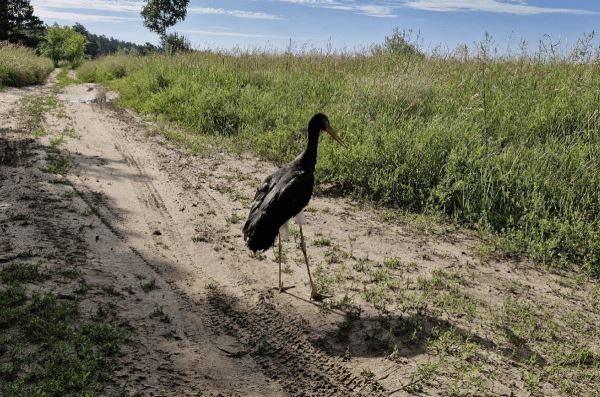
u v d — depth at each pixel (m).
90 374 4.16
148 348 4.66
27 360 4.25
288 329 5.14
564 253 7.16
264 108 13.65
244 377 4.44
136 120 15.23
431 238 7.62
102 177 9.56
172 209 8.30
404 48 18.03
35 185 8.64
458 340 5.00
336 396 4.27
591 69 12.79
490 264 6.87
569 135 9.91
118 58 35.19
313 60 18.64
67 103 18.44
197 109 14.28
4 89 22.45
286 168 5.83
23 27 81.31
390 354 4.77
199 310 5.43
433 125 10.30
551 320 5.48
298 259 6.72
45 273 5.67
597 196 8.02
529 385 4.44
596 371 4.71
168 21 61.97
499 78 13.26
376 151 9.70
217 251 6.89
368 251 7.05
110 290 5.50
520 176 8.51
